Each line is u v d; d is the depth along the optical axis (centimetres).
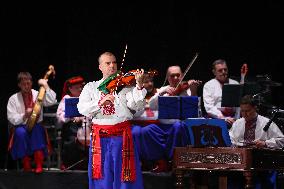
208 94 2130
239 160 1477
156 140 1847
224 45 2544
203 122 1566
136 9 2592
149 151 1850
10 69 2539
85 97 1416
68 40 2580
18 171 1905
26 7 2558
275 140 1628
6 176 1906
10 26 2547
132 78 1395
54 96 2028
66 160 2014
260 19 2512
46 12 2570
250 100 1697
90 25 2592
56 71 2570
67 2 2583
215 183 1745
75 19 2586
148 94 2002
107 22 2598
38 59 2562
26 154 1930
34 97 2077
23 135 1931
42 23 2569
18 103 2041
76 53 2583
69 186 1859
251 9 2517
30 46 2559
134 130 1859
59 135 2077
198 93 2517
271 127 1683
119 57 2595
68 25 2580
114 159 1387
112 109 1386
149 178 1770
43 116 2188
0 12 2539
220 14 2542
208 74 2544
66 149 2017
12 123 1992
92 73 2580
